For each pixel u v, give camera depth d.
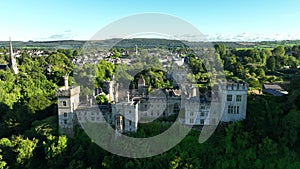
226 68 139.75
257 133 66.12
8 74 145.62
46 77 162.88
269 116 69.12
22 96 122.38
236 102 69.12
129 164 63.06
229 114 69.81
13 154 74.75
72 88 78.69
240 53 182.38
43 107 90.81
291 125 64.31
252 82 105.81
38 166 71.94
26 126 88.50
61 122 74.62
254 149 63.69
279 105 72.88
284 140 64.25
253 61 167.12
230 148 64.00
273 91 94.81
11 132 89.12
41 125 78.75
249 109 73.62
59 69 167.12
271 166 60.62
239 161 62.47
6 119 91.00
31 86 136.75
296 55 184.00
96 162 67.00
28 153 71.44
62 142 69.62
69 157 68.75
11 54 181.25
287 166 60.28
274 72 147.38
